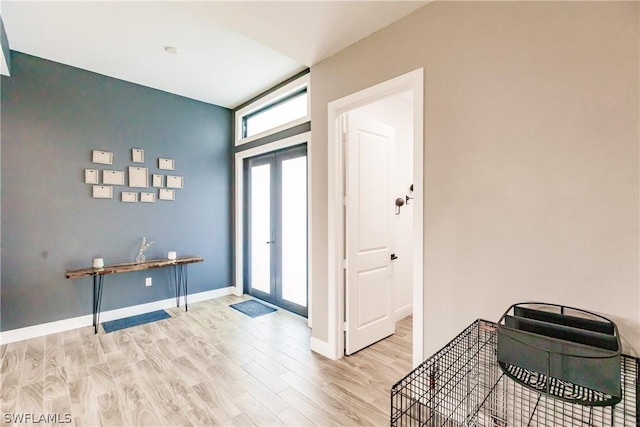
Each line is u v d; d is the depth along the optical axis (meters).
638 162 1.29
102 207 3.59
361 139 2.89
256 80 3.78
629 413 1.29
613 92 1.35
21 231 3.09
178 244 4.25
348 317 2.76
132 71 3.52
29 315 3.13
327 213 2.74
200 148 4.47
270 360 2.68
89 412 1.97
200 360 2.67
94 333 3.26
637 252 1.30
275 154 4.25
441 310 1.94
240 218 4.76
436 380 1.61
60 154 3.31
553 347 1.20
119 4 2.35
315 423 1.89
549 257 1.53
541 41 1.54
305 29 2.27
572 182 1.46
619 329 1.34
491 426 1.67
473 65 1.79
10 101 3.03
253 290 4.69
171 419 1.91
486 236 1.74
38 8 2.38
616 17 1.34
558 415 1.46
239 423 1.88
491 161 1.72
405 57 2.11
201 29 2.70
